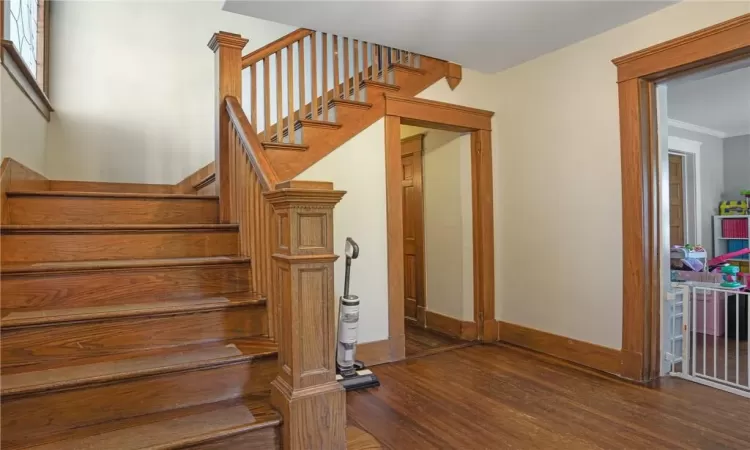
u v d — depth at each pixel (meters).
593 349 3.14
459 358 3.43
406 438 2.15
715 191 6.35
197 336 2.04
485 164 3.92
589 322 3.19
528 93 3.66
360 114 3.32
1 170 2.23
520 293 3.75
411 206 4.72
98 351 1.85
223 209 2.85
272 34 4.30
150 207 2.77
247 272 2.41
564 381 2.89
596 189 3.13
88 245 2.29
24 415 1.52
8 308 1.90
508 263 3.86
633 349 2.89
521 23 2.95
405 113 3.49
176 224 2.63
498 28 3.04
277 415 1.71
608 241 3.05
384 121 3.43
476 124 3.87
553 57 3.44
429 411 2.46
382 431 2.22
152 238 2.45
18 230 2.13
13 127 2.43
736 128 6.09
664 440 2.10
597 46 3.13
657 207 2.93
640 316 2.86
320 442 1.70
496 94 3.96
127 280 2.12
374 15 2.88
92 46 3.60
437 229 4.36
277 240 1.82
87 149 3.56
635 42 2.90
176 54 3.91
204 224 2.63
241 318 2.14
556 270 3.43
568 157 3.33
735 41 2.40
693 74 2.75
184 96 3.94
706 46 2.52
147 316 1.93
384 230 3.42
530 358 3.40
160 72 3.85
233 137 2.73
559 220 3.40
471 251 3.98
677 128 5.80
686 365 2.91
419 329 4.36
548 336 3.48
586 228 3.20
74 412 1.60
